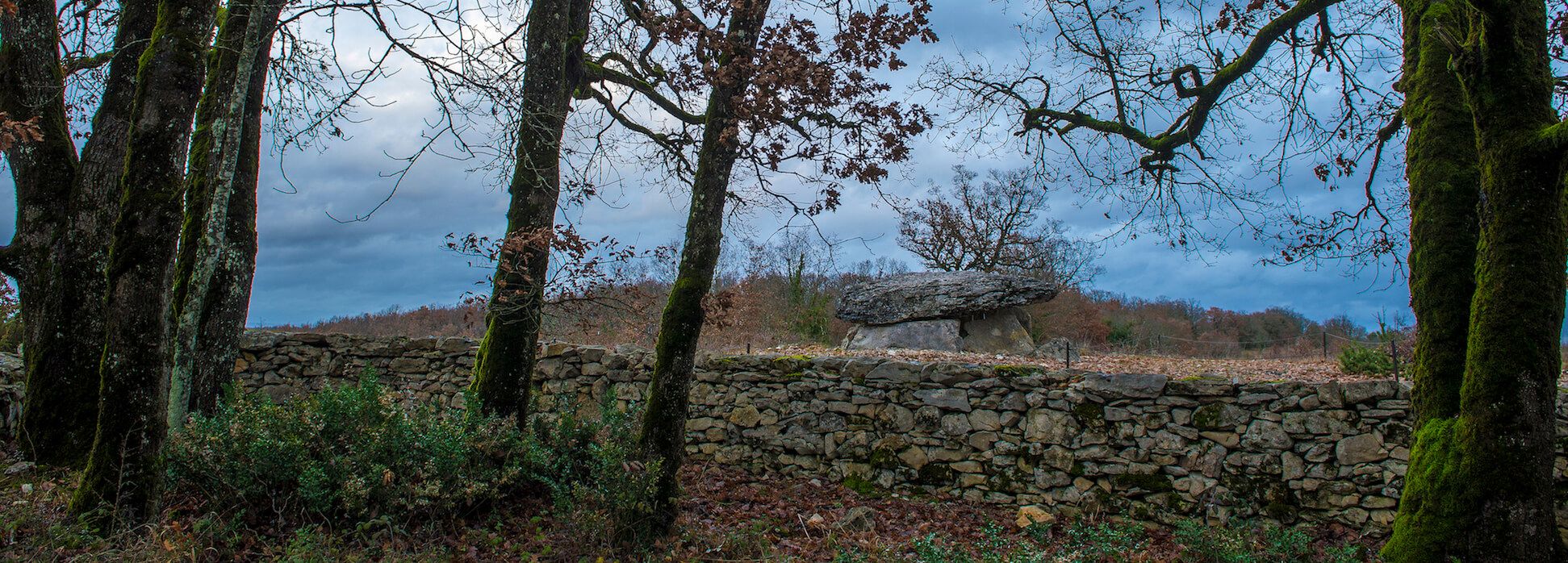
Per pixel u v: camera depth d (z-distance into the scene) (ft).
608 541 17.04
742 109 17.90
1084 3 26.76
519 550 16.97
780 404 26.86
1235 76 24.26
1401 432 20.07
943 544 17.52
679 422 18.76
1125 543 18.16
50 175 21.07
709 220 18.89
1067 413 23.54
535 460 19.51
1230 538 18.08
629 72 27.14
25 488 16.31
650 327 31.17
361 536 15.93
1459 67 13.91
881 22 20.63
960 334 48.24
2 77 20.54
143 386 14.10
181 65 15.03
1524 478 13.24
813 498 23.89
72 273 20.15
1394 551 14.79
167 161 14.65
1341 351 38.34
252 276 23.84
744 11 18.57
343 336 32.55
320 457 17.61
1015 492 23.56
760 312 56.39
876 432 25.48
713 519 20.99
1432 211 15.83
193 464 16.29
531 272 21.77
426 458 17.93
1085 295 78.95
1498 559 13.24
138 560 12.75
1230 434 21.84
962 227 67.00
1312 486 20.76
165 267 14.47
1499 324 13.57
